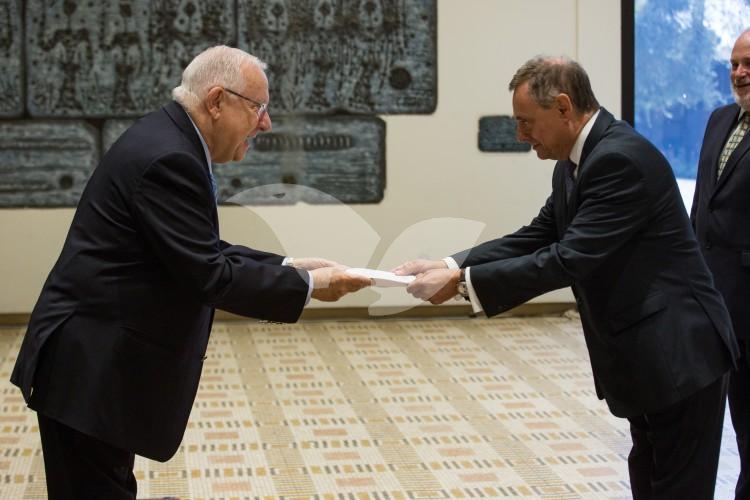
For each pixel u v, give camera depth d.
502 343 6.24
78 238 2.48
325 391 5.13
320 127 6.70
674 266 2.60
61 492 2.52
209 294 2.43
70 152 6.57
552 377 5.41
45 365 2.44
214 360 5.79
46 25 6.47
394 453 4.15
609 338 2.62
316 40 6.65
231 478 3.84
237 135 2.56
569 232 2.54
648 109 6.99
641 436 2.82
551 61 2.58
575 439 4.33
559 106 2.55
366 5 6.65
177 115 2.51
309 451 4.18
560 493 3.68
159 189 2.40
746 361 3.36
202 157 2.53
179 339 2.53
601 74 6.88
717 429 2.65
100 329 2.44
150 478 3.82
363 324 6.79
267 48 6.62
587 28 6.83
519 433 4.42
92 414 2.41
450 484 3.78
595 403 4.89
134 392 2.47
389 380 5.36
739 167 3.41
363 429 4.48
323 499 3.62
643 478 2.85
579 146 2.59
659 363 2.55
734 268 3.40
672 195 2.59
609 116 2.62
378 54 6.70
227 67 2.52
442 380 5.35
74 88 6.52
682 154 7.05
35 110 6.52
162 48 6.56
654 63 6.95
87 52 6.51
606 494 3.67
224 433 4.41
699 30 6.94
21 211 6.57
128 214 2.43
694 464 2.64
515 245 3.01
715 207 3.49
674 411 2.64
